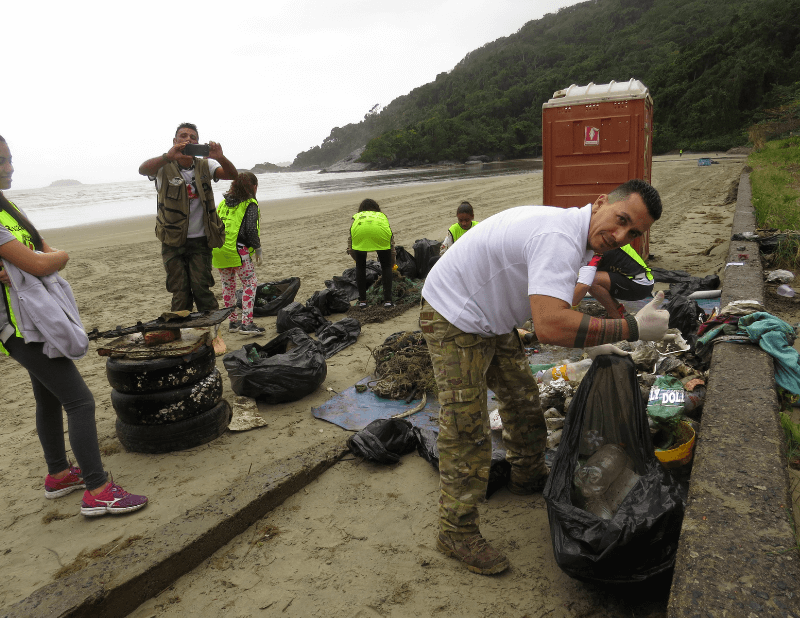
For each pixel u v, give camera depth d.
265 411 4.25
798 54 77.06
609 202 2.17
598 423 2.44
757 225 8.30
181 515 2.80
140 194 60.06
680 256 8.45
